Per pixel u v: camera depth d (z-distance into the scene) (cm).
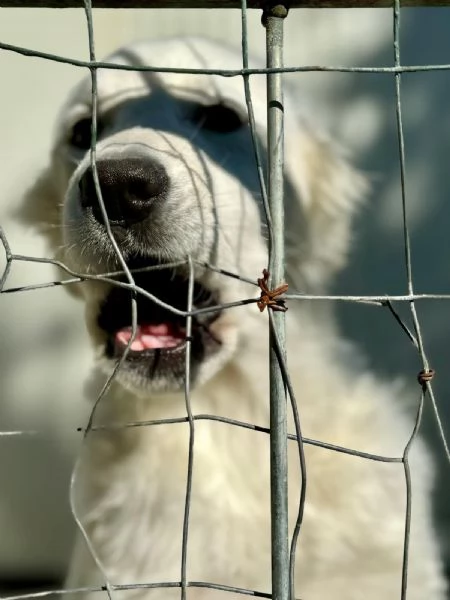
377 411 129
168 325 113
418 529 125
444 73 201
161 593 118
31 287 71
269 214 69
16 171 192
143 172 104
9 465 210
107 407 125
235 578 120
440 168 202
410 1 72
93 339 117
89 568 123
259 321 121
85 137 133
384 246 201
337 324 141
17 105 195
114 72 128
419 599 121
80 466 128
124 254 108
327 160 143
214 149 122
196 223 109
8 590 203
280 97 70
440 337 201
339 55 200
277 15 71
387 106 201
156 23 195
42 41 198
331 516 120
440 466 190
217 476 123
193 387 114
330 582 120
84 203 107
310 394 125
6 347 210
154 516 121
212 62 129
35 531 208
